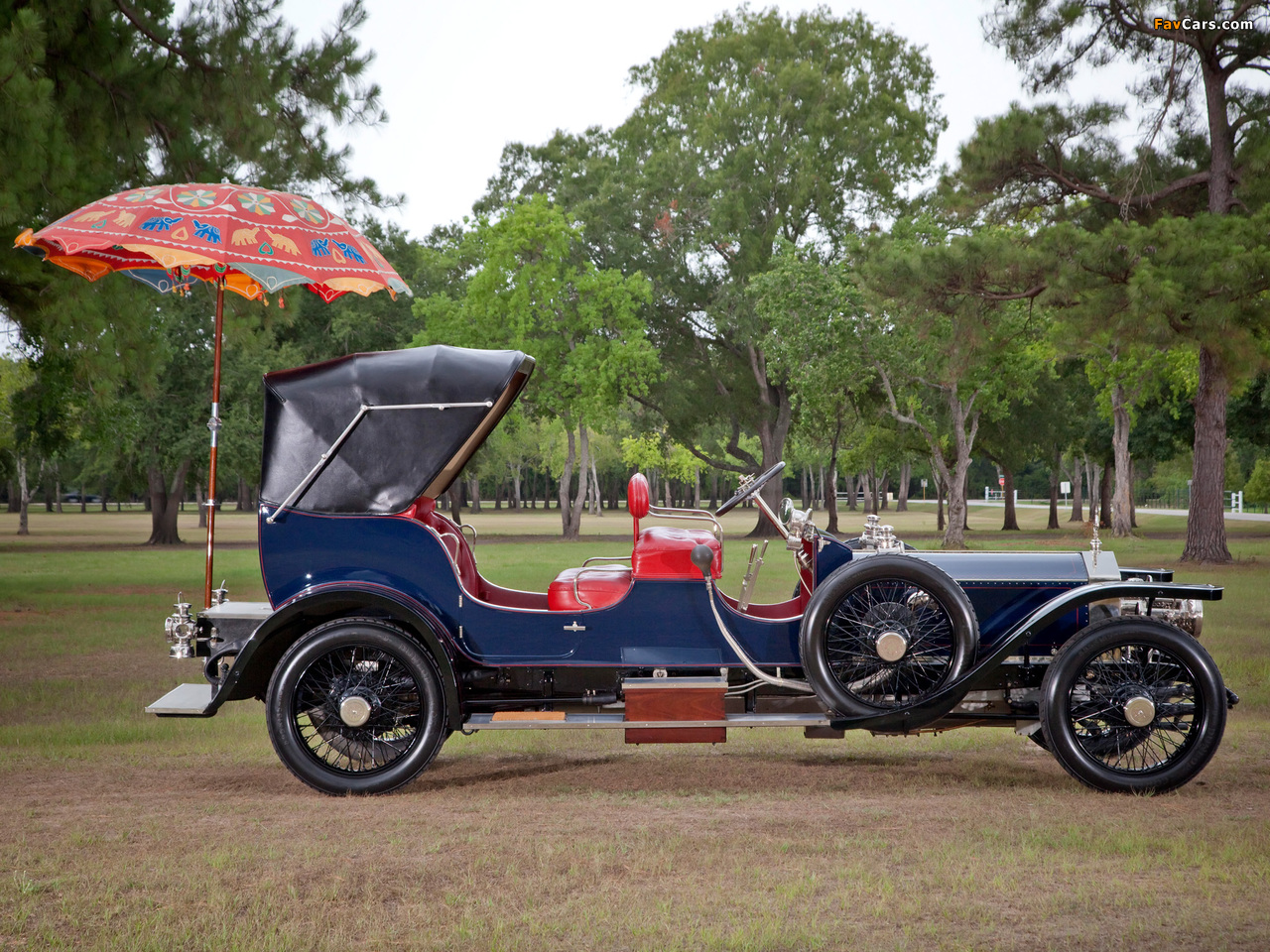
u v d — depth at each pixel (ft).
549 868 12.72
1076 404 148.25
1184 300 56.85
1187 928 10.74
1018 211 82.28
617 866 12.81
